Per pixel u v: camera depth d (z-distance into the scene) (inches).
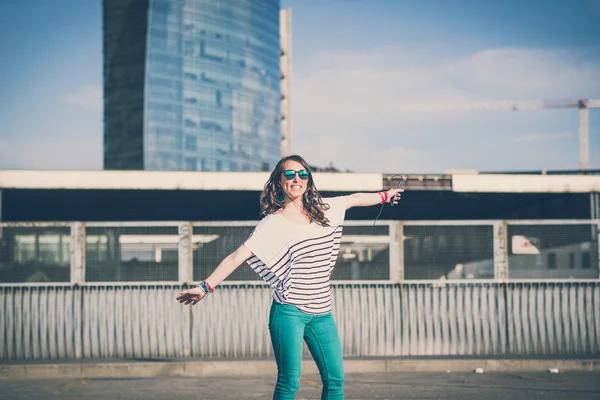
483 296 474.6
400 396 331.6
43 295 468.1
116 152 7460.6
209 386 373.1
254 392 349.7
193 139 7450.8
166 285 470.9
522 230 477.7
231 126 7696.9
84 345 467.2
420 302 473.4
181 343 469.7
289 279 162.9
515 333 473.1
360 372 427.2
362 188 457.7
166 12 7440.9
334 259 169.2
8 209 522.3
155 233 473.7
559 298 474.9
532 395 332.8
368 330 471.5
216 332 470.9
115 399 331.6
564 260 476.4
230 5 7790.4
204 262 471.8
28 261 469.7
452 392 343.3
